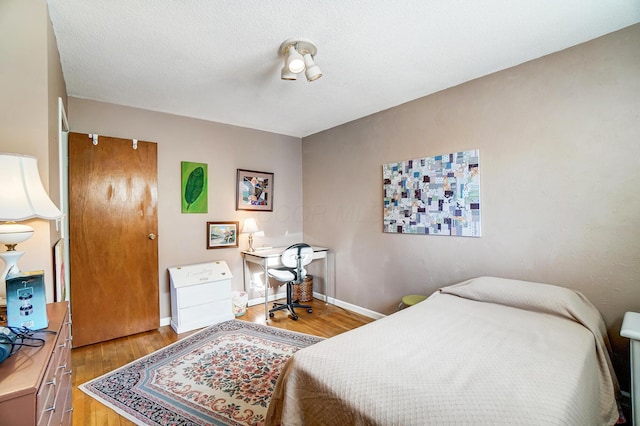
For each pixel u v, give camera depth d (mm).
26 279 1132
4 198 1060
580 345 1438
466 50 2066
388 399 1064
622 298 1825
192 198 3428
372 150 3379
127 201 2977
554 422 922
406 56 2145
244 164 3863
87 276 2762
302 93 2791
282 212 4238
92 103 2854
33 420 799
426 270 2859
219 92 2738
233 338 2857
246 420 1731
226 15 1672
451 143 2660
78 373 2254
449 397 1043
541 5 1610
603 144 1887
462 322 1758
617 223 1841
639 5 1605
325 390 1194
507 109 2311
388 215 3184
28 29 1463
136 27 1768
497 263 2371
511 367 1239
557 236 2076
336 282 3871
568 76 2023
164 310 3244
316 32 1849
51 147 1627
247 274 3859
